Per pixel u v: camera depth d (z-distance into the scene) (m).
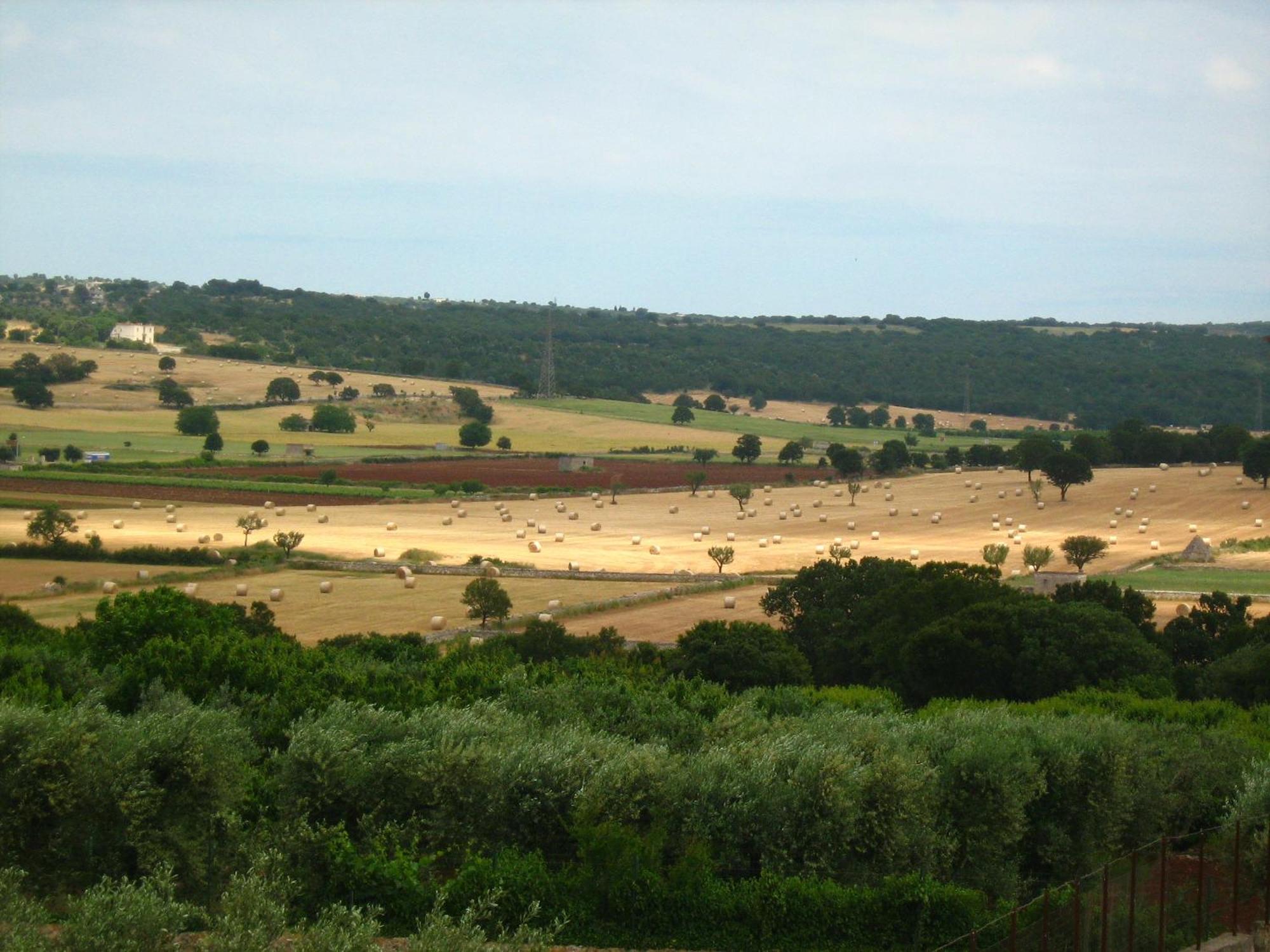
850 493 165.38
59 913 31.67
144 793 34.59
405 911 32.50
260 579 100.69
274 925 27.91
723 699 52.53
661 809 35.75
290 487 155.88
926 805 36.59
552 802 36.16
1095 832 39.06
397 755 37.28
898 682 67.06
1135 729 44.53
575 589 98.56
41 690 47.44
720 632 67.31
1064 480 163.00
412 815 36.66
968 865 37.09
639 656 69.12
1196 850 35.84
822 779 36.22
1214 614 78.56
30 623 72.81
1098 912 31.16
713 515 149.62
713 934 32.59
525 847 36.34
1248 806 36.84
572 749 38.47
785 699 53.66
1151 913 31.77
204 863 34.22
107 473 162.12
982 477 187.88
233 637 62.34
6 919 27.52
